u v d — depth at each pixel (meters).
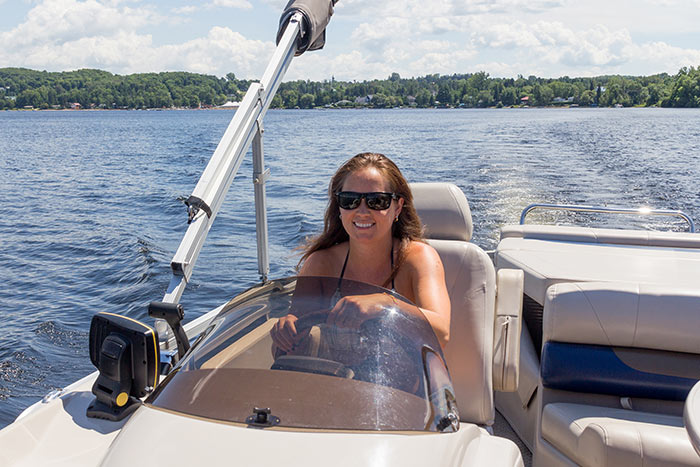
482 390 2.60
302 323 1.83
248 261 11.09
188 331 2.98
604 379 2.70
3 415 6.00
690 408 1.90
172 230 15.23
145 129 67.44
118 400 1.97
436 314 2.19
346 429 1.53
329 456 1.43
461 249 2.76
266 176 3.39
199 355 1.82
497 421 3.51
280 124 71.00
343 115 110.50
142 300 9.62
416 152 30.77
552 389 2.81
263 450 1.44
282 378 1.69
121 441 1.54
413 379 1.71
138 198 20.05
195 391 1.67
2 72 165.12
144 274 10.91
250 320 1.89
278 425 1.53
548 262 3.88
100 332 2.04
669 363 2.68
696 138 39.69
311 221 14.14
